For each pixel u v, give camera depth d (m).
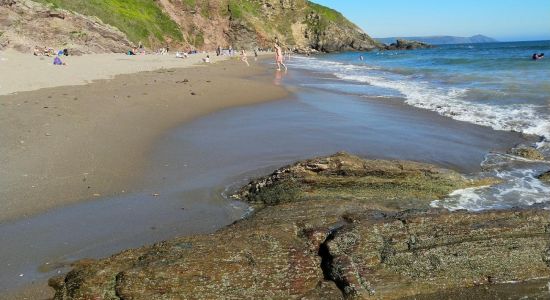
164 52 58.53
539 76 23.86
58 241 6.91
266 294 5.30
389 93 21.64
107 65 33.06
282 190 8.30
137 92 19.50
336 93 22.20
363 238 6.05
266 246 5.91
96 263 5.62
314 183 8.33
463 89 20.83
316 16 107.00
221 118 15.94
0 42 35.56
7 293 5.53
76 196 8.60
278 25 102.25
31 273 6.02
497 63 36.31
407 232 6.23
